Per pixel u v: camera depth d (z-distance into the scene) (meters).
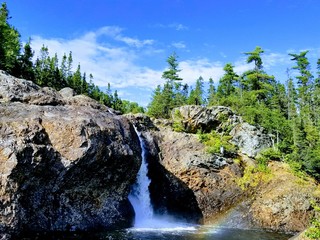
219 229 35.50
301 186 42.19
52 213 24.92
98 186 28.44
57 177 24.52
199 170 42.41
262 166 46.44
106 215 29.69
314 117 78.44
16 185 21.30
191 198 41.25
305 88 91.38
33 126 23.70
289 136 57.72
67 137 25.05
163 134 49.06
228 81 86.69
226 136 50.78
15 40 66.62
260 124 57.94
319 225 21.61
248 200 41.66
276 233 35.31
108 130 28.67
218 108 54.81
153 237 27.39
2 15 70.25
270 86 75.31
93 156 26.19
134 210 35.59
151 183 42.25
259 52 78.81
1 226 20.34
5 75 29.39
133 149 32.12
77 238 24.52
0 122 22.62
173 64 82.38
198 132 52.47
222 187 42.16
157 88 83.62
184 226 36.12
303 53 96.50
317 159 47.59
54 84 78.75
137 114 48.22
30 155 22.31
